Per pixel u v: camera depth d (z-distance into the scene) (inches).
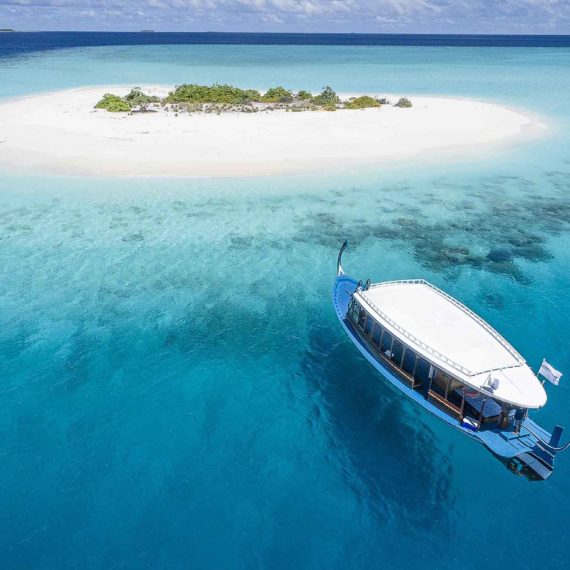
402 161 2135.8
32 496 732.0
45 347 1047.6
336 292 1133.7
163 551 665.0
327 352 1052.5
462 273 1343.5
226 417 880.9
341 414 895.1
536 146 2372.0
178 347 1055.6
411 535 698.2
